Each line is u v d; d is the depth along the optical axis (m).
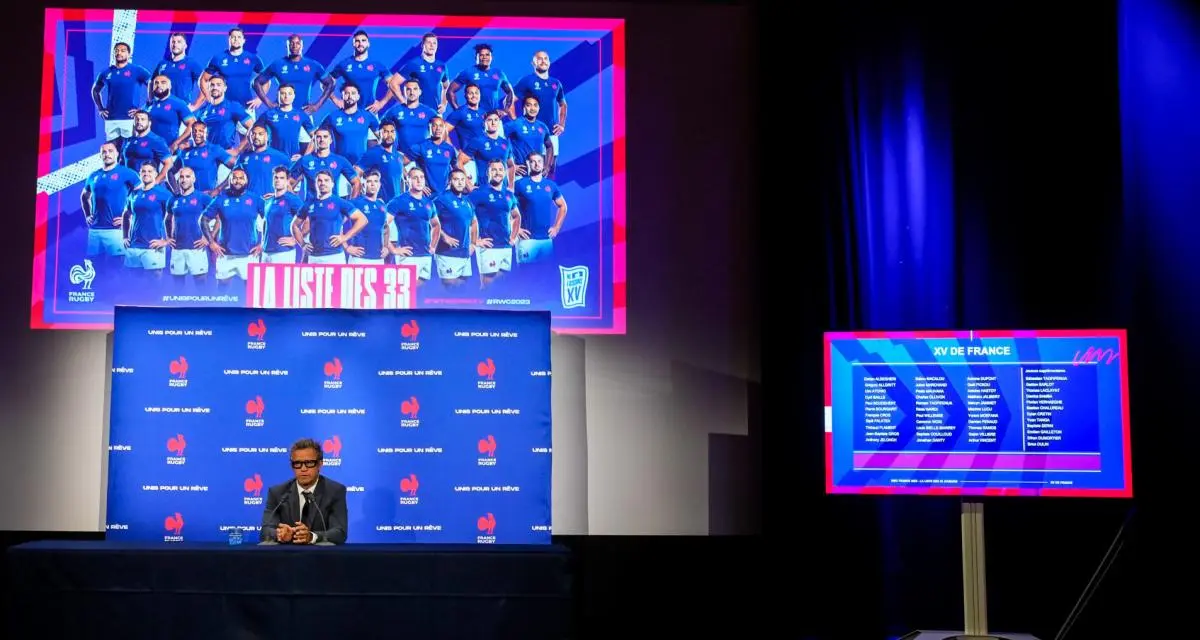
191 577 3.81
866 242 5.56
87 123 5.77
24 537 5.61
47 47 5.79
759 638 5.64
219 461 5.48
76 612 3.80
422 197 5.80
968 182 5.50
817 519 5.50
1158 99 5.19
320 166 5.80
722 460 5.74
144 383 5.48
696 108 5.88
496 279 5.79
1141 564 5.05
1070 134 5.36
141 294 5.71
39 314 5.67
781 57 5.68
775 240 5.61
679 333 5.79
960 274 5.48
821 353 5.54
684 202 5.82
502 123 5.85
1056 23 5.42
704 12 5.92
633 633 5.66
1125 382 4.66
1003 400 4.75
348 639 3.79
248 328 5.55
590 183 5.83
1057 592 5.25
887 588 5.43
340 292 5.75
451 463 5.54
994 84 5.50
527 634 3.81
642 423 5.75
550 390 5.58
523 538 5.52
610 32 5.90
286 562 3.81
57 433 5.65
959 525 5.39
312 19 5.84
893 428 4.82
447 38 5.88
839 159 5.59
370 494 5.52
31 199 5.72
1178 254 5.10
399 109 5.83
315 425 5.53
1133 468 4.68
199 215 5.75
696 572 5.70
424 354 5.58
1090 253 5.29
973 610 4.78
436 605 3.81
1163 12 5.21
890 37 5.62
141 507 5.43
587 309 5.79
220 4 5.82
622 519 5.71
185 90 5.80
